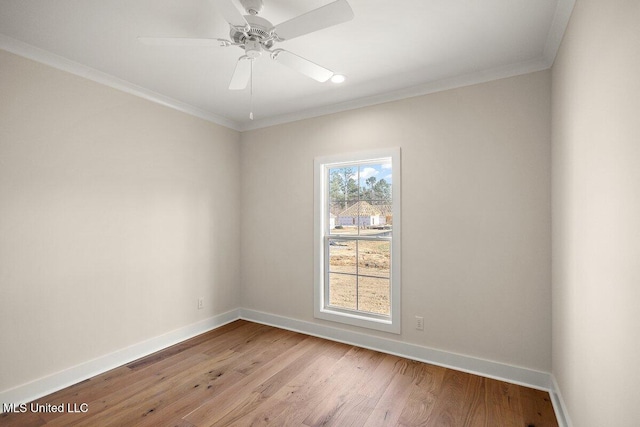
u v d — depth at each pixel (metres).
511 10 1.75
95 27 1.92
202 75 2.58
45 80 2.22
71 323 2.34
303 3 1.71
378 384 2.32
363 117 3.05
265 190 3.69
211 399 2.13
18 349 2.08
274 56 1.82
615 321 1.11
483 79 2.48
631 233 0.98
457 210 2.57
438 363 2.63
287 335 3.30
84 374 2.39
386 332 2.89
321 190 3.30
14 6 1.70
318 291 3.29
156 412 1.98
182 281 3.18
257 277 3.75
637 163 0.93
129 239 2.73
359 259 3.14
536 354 2.27
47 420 1.89
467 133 2.54
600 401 1.26
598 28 1.24
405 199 2.80
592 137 1.33
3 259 2.02
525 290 2.31
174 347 2.98
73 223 2.36
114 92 2.63
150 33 1.98
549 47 2.07
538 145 2.27
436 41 2.07
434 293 2.67
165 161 3.04
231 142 3.78
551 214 2.21
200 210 3.38
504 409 2.01
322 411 2.00
